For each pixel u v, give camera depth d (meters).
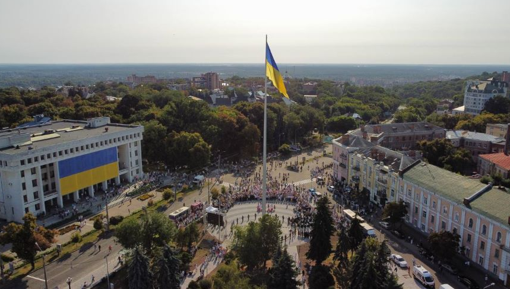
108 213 126.88
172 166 179.75
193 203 132.88
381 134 184.50
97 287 84.62
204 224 113.31
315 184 156.38
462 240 95.38
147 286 72.31
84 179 138.62
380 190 129.38
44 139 136.75
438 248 89.06
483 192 95.38
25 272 90.88
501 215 85.19
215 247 101.19
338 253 86.12
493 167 155.62
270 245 88.56
